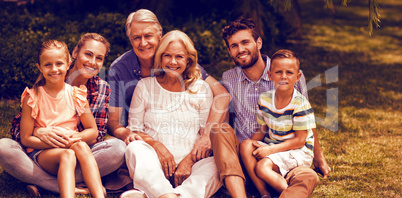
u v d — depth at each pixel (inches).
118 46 264.8
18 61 217.0
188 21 322.7
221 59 305.4
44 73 119.0
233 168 119.2
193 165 127.3
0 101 209.3
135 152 120.0
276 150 125.6
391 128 201.9
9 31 275.9
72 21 318.0
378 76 303.9
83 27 287.6
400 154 167.5
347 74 306.7
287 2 185.8
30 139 119.5
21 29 282.5
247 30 138.0
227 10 330.3
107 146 122.7
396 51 387.9
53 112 122.3
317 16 524.1
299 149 127.9
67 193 109.9
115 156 122.7
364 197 128.6
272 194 125.8
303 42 397.4
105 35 275.7
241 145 128.0
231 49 139.9
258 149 125.4
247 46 137.6
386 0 658.2
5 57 217.2
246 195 127.3
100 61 130.0
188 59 132.2
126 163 122.7
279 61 127.0
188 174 125.0
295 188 115.4
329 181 140.6
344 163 157.2
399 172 149.1
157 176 116.0
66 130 121.0
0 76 214.5
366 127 202.7
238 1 318.0
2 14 301.7
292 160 124.7
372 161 159.0
